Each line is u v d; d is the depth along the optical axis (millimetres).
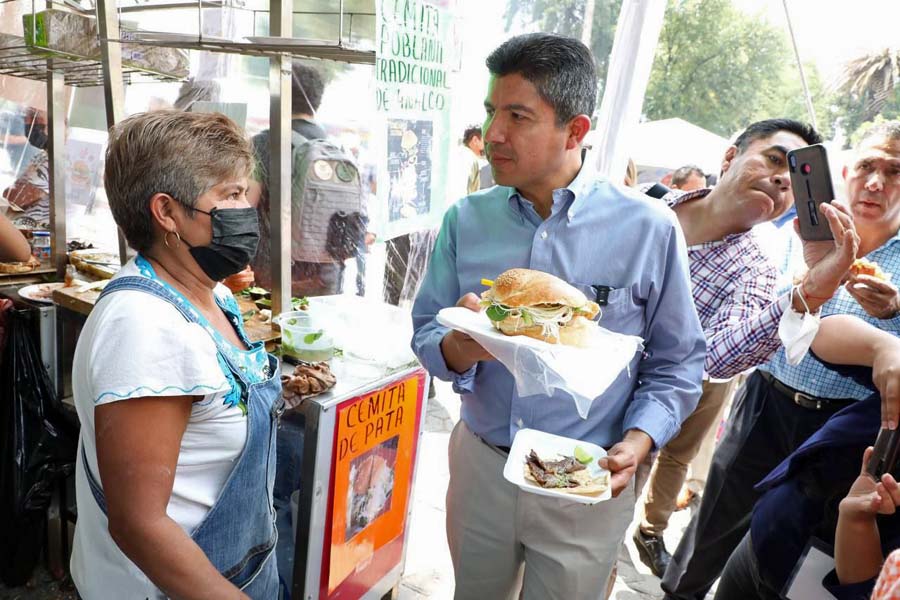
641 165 9531
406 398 2201
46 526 2471
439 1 2678
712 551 2451
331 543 1990
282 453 2225
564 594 1638
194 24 3621
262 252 2795
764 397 2281
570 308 1406
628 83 3508
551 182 1581
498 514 1692
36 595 2451
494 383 1687
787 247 2619
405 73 2467
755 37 20922
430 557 2945
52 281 2775
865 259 2074
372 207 3520
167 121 1175
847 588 1298
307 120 3111
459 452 1806
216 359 1177
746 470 2320
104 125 3834
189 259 1233
